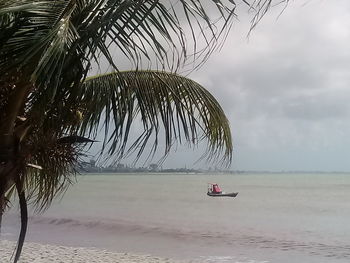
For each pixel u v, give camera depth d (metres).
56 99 3.89
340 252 20.47
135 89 5.59
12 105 4.41
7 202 5.48
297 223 34.38
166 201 61.12
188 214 41.78
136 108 5.55
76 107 4.95
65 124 4.85
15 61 3.35
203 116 6.14
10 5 3.21
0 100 4.50
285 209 47.50
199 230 29.22
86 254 17.67
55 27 3.18
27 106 4.61
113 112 5.44
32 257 16.38
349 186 114.69
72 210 44.38
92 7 3.44
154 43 3.48
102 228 29.16
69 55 3.36
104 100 5.46
